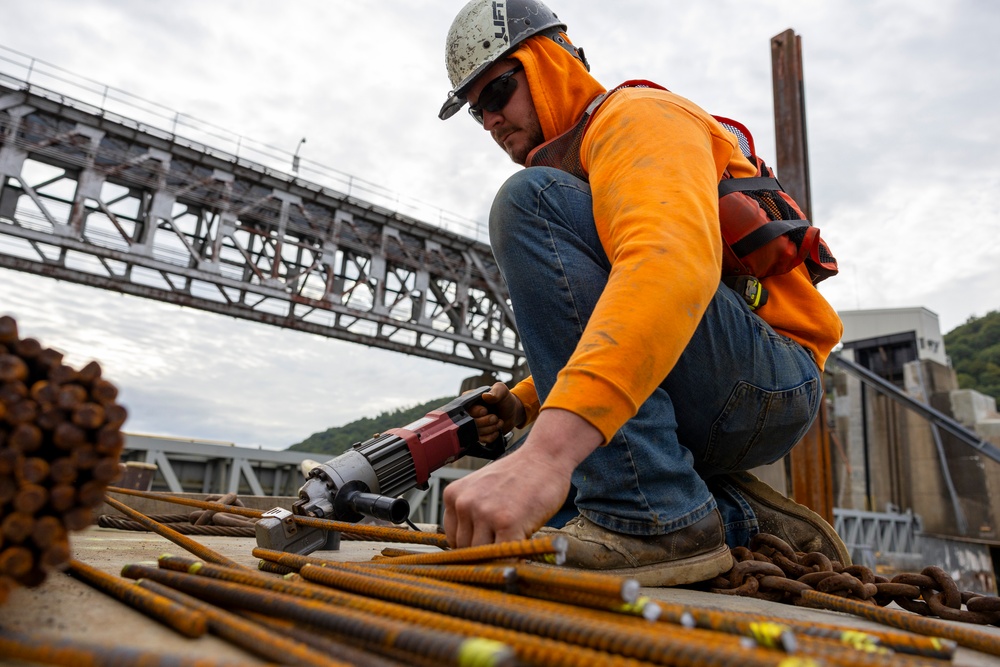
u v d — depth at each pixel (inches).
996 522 858.8
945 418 762.8
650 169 41.4
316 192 640.4
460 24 63.5
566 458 33.8
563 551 27.4
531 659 18.0
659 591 45.9
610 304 36.3
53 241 504.4
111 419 21.9
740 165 56.7
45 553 20.2
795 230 53.5
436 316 730.2
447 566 34.6
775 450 57.3
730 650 17.0
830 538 59.9
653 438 47.9
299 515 56.3
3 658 16.3
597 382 34.3
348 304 663.1
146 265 542.9
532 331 52.7
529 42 59.6
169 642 22.8
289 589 26.8
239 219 641.0
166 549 59.2
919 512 942.4
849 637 24.3
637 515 46.6
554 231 52.2
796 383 54.1
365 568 38.2
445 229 719.1
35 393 20.6
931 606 47.5
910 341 1053.2
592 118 53.5
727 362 50.9
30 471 20.1
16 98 495.8
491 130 64.9
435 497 497.7
